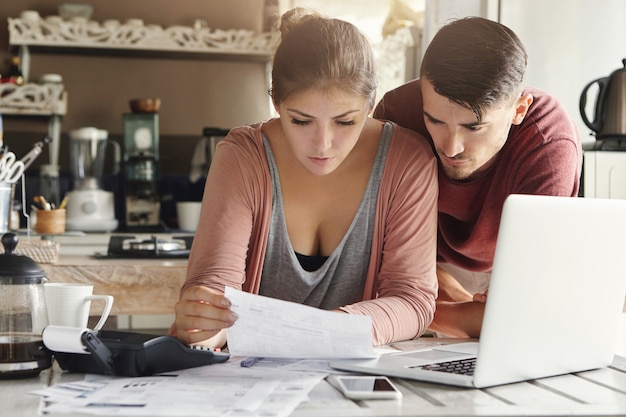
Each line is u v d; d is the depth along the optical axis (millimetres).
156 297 2234
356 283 1689
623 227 1327
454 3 3512
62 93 4566
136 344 1191
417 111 1773
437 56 1447
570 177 1687
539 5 3498
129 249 2570
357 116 1382
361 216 1638
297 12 1613
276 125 1646
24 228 4520
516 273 1176
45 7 4656
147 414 986
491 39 1445
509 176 1716
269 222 1613
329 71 1333
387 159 1629
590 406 1085
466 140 1480
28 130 4688
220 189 1578
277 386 1135
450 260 1997
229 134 1660
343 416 1001
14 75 4520
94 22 4566
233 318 1291
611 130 2979
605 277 1323
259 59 4906
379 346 1474
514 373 1222
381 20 4398
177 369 1248
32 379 1196
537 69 3520
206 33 4672
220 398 1063
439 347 1457
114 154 4746
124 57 4797
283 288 1678
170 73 4852
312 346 1264
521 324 1204
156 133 4473
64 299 1380
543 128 1691
